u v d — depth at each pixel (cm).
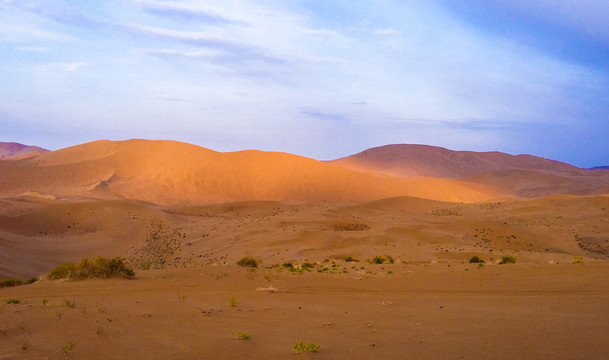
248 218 9706
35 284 1902
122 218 9012
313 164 18212
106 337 878
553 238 7119
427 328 938
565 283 1530
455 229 7419
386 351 775
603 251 6378
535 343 803
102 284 1753
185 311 1138
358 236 6238
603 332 870
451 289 1514
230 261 5125
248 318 1053
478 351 766
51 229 8794
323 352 771
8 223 8888
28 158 18575
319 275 1920
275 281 1741
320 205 12388
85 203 9850
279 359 738
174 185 16612
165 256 6538
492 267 2069
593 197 9950
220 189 16875
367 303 1251
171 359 743
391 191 17875
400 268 2252
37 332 917
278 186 17150
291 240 6166
